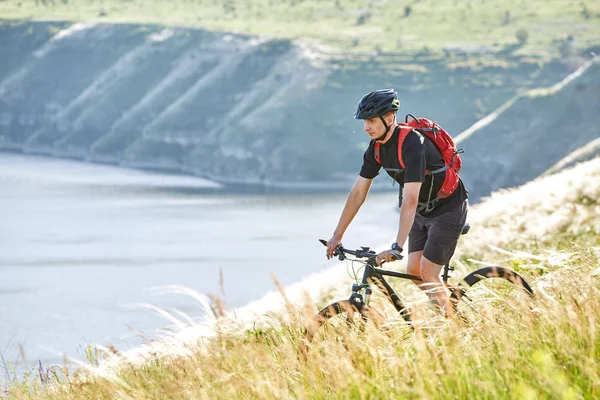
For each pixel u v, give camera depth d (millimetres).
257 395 13281
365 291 16828
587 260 17250
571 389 10664
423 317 14867
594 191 46719
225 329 15219
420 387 11945
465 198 20078
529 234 42938
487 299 17219
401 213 18359
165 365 16328
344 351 13805
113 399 15961
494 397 11320
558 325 13398
